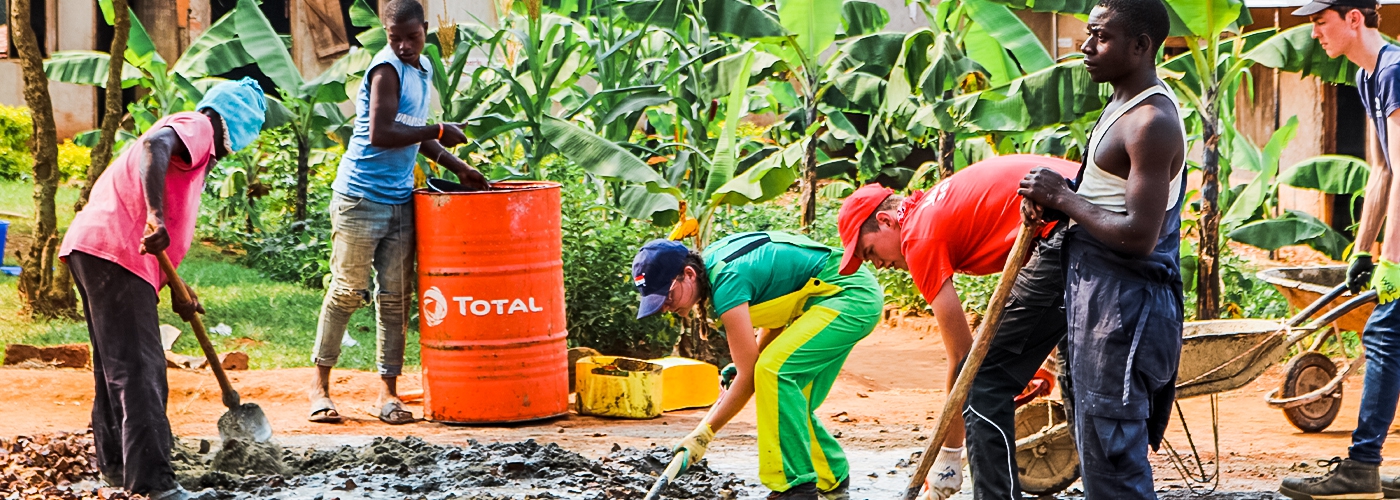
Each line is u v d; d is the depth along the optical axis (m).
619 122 10.62
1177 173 3.80
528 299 7.23
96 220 4.93
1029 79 9.45
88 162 17.39
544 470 5.63
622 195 9.90
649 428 7.21
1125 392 3.78
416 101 7.13
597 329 9.70
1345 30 5.60
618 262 9.95
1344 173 11.62
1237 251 17.03
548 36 10.48
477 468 5.64
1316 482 5.36
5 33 18.34
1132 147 3.69
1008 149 12.43
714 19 10.64
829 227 13.63
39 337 9.76
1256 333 5.41
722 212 13.08
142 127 14.57
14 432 6.49
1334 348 9.85
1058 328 4.31
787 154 11.00
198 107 5.35
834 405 8.08
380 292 7.34
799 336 4.86
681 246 4.84
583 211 10.34
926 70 10.73
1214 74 9.80
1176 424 7.50
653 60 11.67
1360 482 5.32
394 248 7.28
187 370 8.44
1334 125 15.77
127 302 4.92
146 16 17.88
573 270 9.75
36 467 5.51
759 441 4.93
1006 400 4.34
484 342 7.17
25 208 15.32
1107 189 3.80
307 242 13.06
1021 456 5.21
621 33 11.25
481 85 12.80
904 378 9.93
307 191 14.58
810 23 10.77
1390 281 5.18
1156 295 3.83
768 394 4.83
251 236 14.18
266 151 14.90
